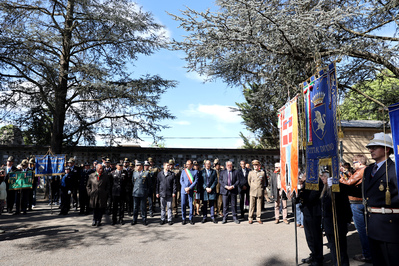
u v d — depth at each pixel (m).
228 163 10.55
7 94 19.20
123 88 19.03
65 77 18.75
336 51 9.56
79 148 20.88
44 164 12.78
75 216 11.76
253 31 9.75
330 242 5.15
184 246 7.05
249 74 13.09
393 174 3.54
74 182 13.46
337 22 9.53
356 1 9.66
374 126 20.50
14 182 12.02
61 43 18.78
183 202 10.16
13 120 19.95
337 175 4.27
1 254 6.39
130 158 21.66
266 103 14.96
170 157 22.03
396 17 9.38
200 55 11.16
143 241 7.57
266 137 24.53
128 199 11.85
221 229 9.16
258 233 8.53
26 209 13.22
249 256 6.22
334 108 4.38
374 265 3.70
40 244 7.27
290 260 5.95
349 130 20.70
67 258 6.11
